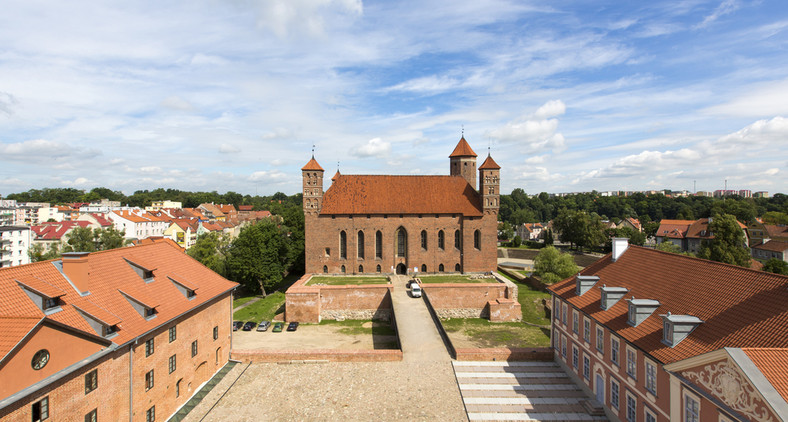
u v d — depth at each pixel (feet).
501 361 130.62
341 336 169.58
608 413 99.66
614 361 97.30
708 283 88.53
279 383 117.70
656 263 109.40
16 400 63.26
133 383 89.92
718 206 487.61
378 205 234.99
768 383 54.29
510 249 433.07
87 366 78.02
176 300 110.73
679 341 79.15
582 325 114.62
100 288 94.53
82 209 586.04
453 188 247.50
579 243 402.11
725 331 73.82
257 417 100.17
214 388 115.65
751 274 81.30
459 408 103.45
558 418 99.40
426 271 235.61
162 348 100.78
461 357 130.21
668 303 92.07
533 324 187.62
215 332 127.24
